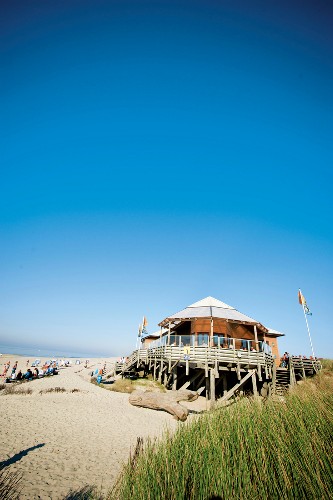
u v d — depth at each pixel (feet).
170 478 12.19
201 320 76.74
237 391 59.82
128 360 95.71
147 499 11.10
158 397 54.54
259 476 11.50
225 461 12.53
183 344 64.54
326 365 68.39
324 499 9.88
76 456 28.94
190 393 58.75
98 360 250.98
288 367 66.59
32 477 23.36
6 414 42.73
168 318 75.00
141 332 95.55
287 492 10.51
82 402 56.34
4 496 19.93
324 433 13.80
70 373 112.16
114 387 74.54
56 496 20.62
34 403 52.08
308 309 75.00
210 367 59.00
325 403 18.11
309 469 11.11
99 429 39.52
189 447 15.11
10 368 139.13
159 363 78.02
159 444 17.63
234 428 16.28
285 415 16.76
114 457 29.37
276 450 12.75
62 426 39.34
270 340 97.19
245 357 59.52
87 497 20.53
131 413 50.49
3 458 26.68
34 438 33.24
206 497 10.98
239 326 78.48
